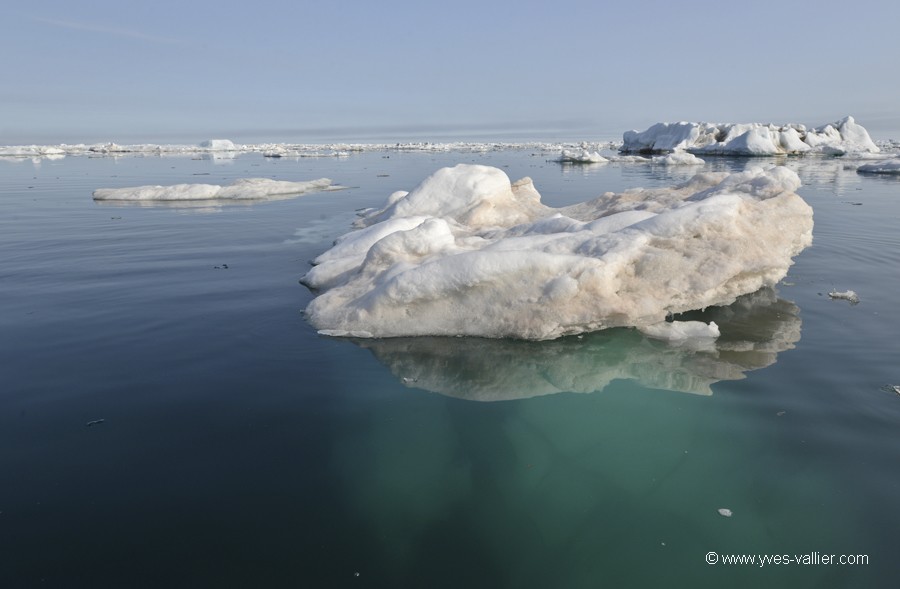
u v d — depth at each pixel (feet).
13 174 85.10
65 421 11.89
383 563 8.43
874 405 12.41
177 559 8.31
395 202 36.70
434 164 111.86
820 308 18.76
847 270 23.29
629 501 9.87
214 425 11.89
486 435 11.87
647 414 12.60
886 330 16.61
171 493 9.72
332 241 31.09
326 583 8.03
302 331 17.43
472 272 17.34
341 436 11.65
